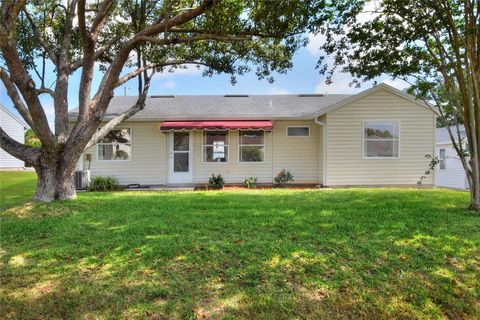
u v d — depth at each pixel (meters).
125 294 3.44
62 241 5.03
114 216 6.58
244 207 7.55
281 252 4.34
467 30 6.25
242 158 14.21
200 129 13.16
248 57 10.08
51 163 7.90
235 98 16.69
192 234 5.21
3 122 24.88
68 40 8.68
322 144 13.42
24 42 9.54
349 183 12.81
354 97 12.63
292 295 3.38
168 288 3.53
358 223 5.73
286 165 14.17
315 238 4.92
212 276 3.77
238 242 4.77
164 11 7.84
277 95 17.22
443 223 5.64
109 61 10.40
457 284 3.56
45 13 9.58
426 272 3.79
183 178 14.16
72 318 3.09
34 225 5.87
